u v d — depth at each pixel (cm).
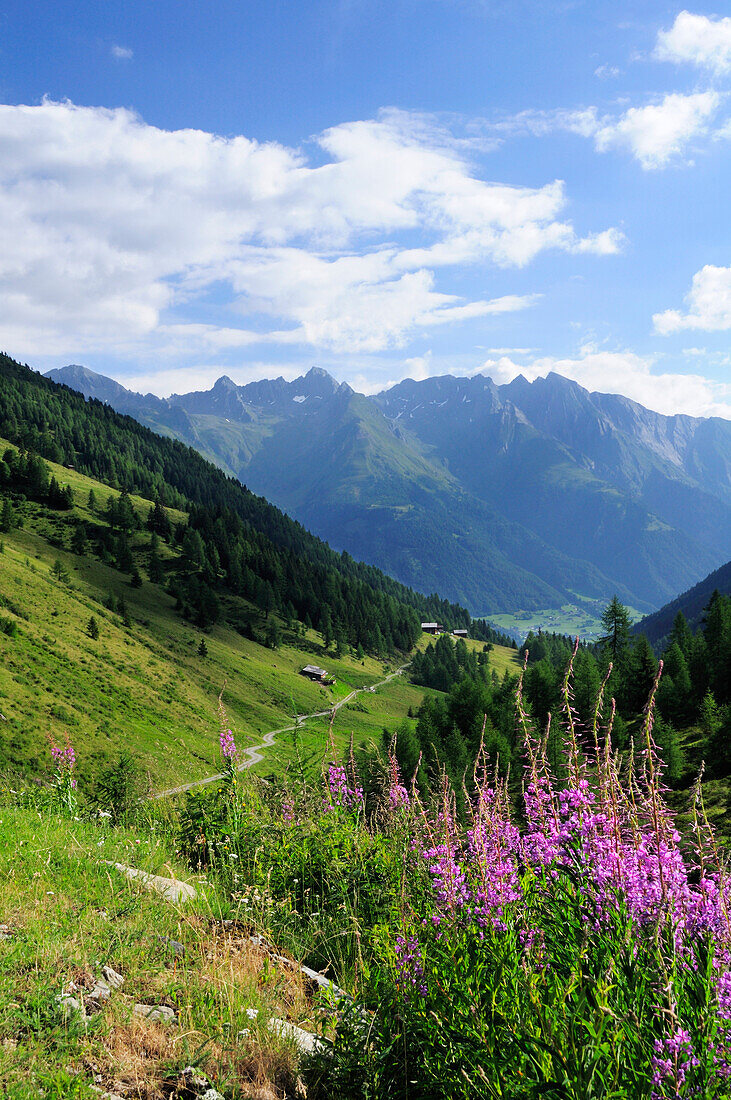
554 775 374
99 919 516
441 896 422
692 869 307
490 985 335
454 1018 331
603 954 315
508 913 371
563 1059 274
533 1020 305
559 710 380
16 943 432
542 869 378
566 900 355
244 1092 354
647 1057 269
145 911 557
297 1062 396
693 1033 264
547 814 375
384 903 615
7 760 6575
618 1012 281
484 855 391
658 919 307
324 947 597
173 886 655
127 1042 371
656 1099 249
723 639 7419
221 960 504
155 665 12975
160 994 431
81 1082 314
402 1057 354
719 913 299
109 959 452
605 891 335
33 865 607
